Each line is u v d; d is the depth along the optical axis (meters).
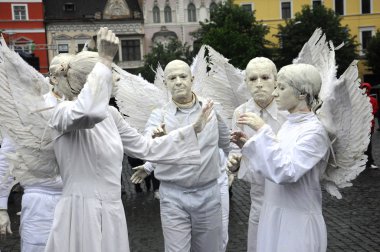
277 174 2.72
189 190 3.95
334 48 3.45
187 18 52.66
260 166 2.76
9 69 3.00
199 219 4.00
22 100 3.01
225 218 4.80
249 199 8.60
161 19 52.38
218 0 52.59
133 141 3.25
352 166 3.04
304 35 37.06
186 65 4.24
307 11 37.62
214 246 4.11
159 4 52.19
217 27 37.31
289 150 2.82
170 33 52.34
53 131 2.87
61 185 3.58
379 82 41.66
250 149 2.79
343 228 6.39
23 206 3.59
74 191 2.83
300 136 2.83
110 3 51.62
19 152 3.04
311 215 2.89
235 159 3.43
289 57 37.66
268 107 4.03
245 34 35.72
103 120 2.87
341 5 48.19
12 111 3.01
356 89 2.88
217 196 4.06
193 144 3.33
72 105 2.65
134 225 7.08
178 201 3.95
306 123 2.87
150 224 7.08
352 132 2.95
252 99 4.17
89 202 2.81
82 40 51.00
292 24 37.84
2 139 3.29
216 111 4.18
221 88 5.27
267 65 3.99
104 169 2.87
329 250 5.52
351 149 2.98
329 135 2.93
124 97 5.70
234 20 37.44
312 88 2.87
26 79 3.02
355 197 8.25
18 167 3.05
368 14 47.78
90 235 2.79
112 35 2.69
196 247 4.14
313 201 2.92
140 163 9.73
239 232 6.40
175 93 4.17
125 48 51.75
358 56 38.25
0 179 3.51
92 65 2.81
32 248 3.55
